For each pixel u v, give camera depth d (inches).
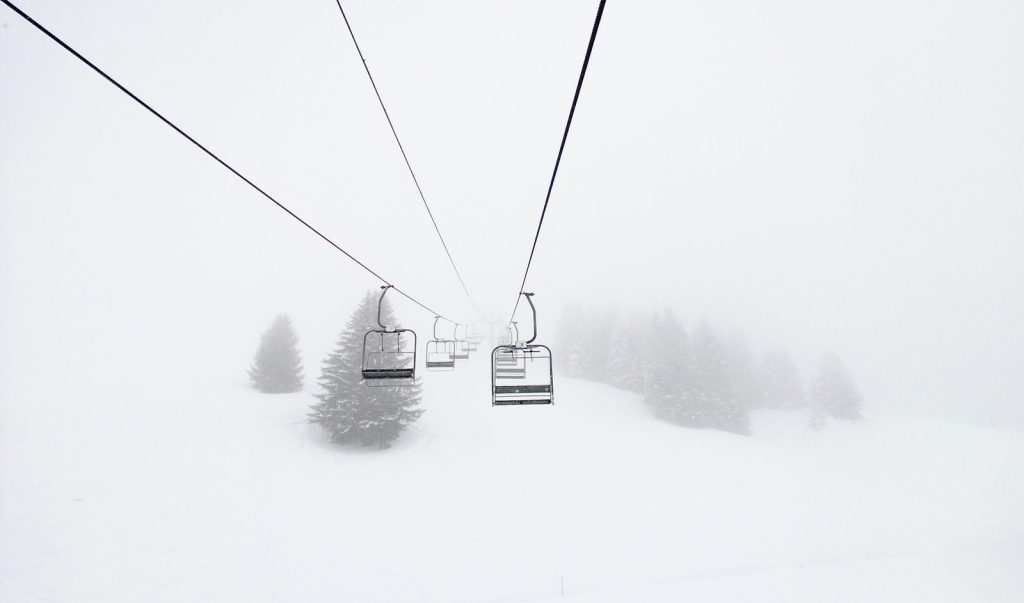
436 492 644.7
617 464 836.0
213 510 536.7
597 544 517.3
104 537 464.4
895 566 480.7
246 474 649.6
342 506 575.8
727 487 751.1
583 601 395.2
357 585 417.7
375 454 798.5
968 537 598.5
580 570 458.6
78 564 421.7
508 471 755.4
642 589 418.6
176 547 458.0
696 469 844.0
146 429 796.0
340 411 828.6
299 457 744.3
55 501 523.5
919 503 755.4
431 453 823.7
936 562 492.7
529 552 491.5
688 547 519.5
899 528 625.9
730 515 629.6
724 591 415.8
